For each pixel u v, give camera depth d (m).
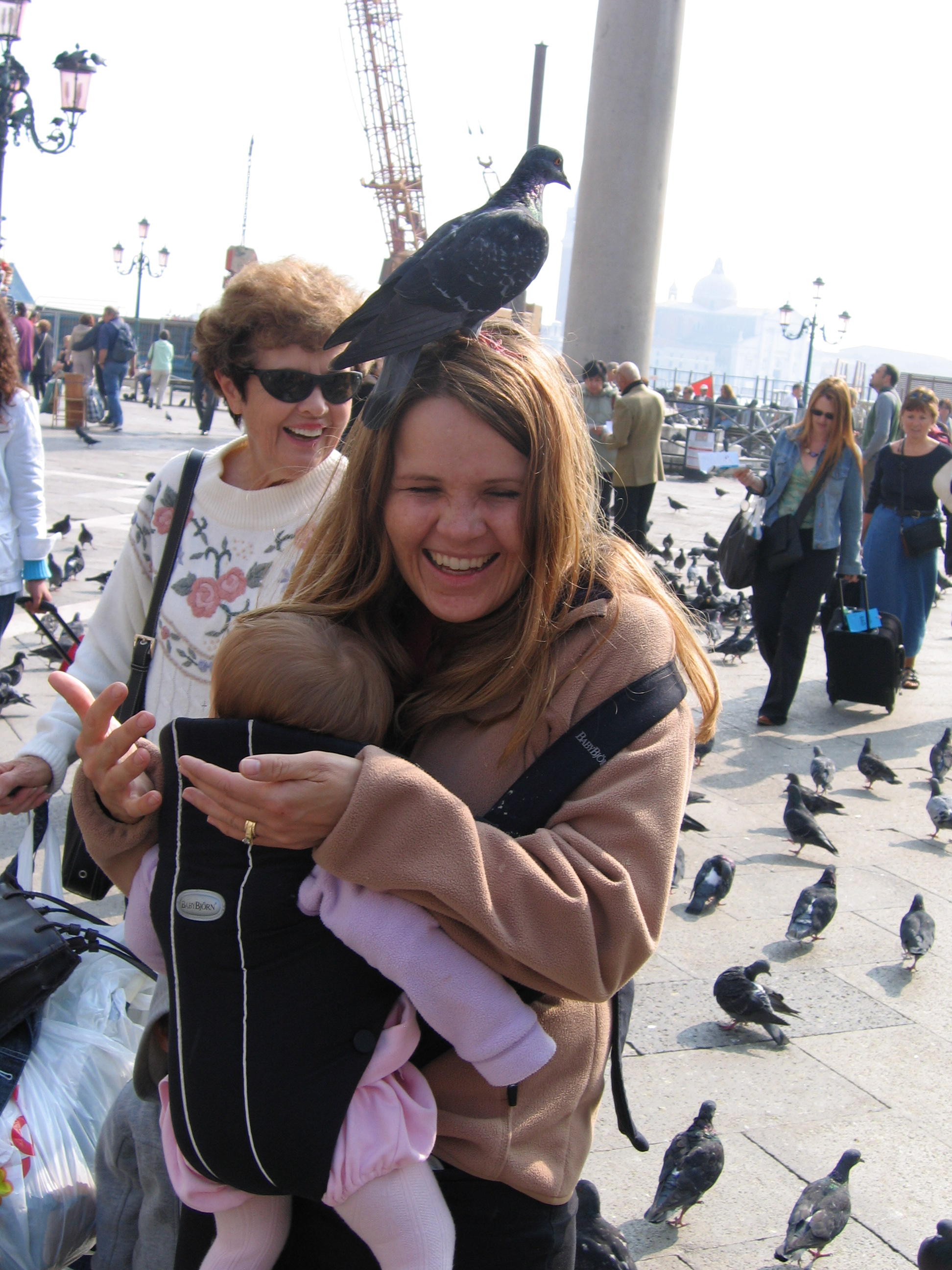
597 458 1.82
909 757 7.45
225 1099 1.55
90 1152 2.28
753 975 4.23
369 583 1.82
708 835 6.02
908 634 8.98
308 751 1.56
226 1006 1.57
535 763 1.65
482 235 1.81
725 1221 3.17
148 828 1.77
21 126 15.66
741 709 8.31
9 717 6.77
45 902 2.64
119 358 23.56
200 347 2.47
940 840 6.10
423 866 1.50
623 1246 2.83
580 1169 1.76
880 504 8.96
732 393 31.81
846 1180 3.14
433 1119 1.59
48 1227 2.19
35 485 4.78
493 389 1.61
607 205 12.13
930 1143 3.52
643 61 11.76
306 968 1.57
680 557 13.30
